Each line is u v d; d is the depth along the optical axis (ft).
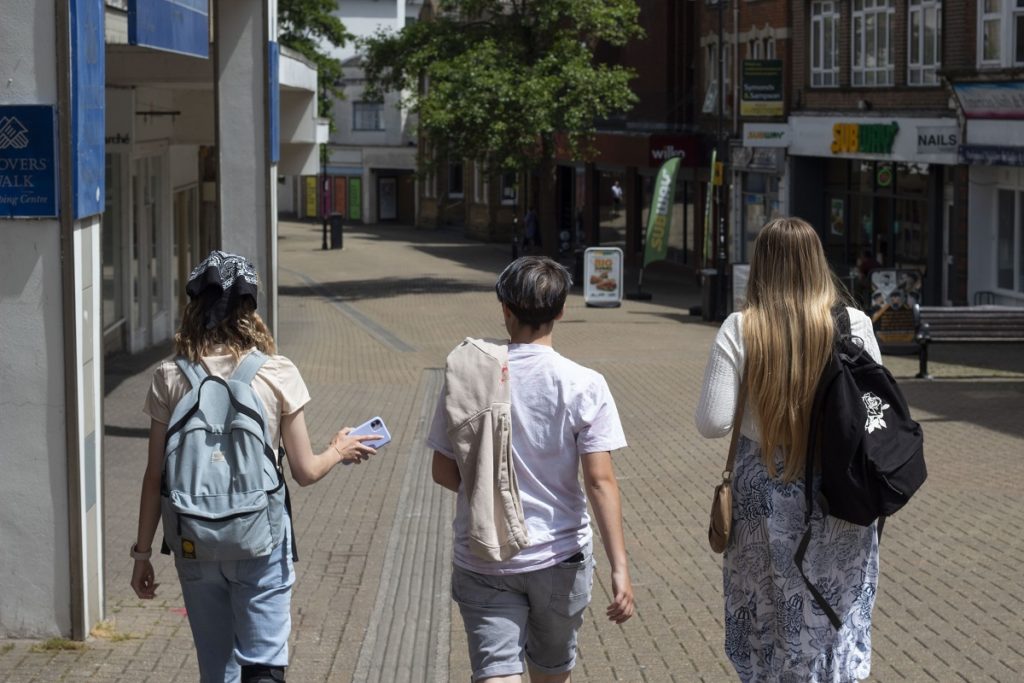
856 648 14.44
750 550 14.53
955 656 20.36
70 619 21.15
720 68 107.76
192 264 92.89
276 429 14.84
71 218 20.40
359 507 33.37
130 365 65.36
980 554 26.81
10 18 20.20
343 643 21.84
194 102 75.00
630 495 34.86
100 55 21.72
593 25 126.52
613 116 150.00
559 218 184.55
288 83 67.21
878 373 13.98
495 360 14.14
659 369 65.26
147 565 15.37
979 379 58.80
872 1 107.04
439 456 14.47
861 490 13.69
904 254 105.40
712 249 130.62
